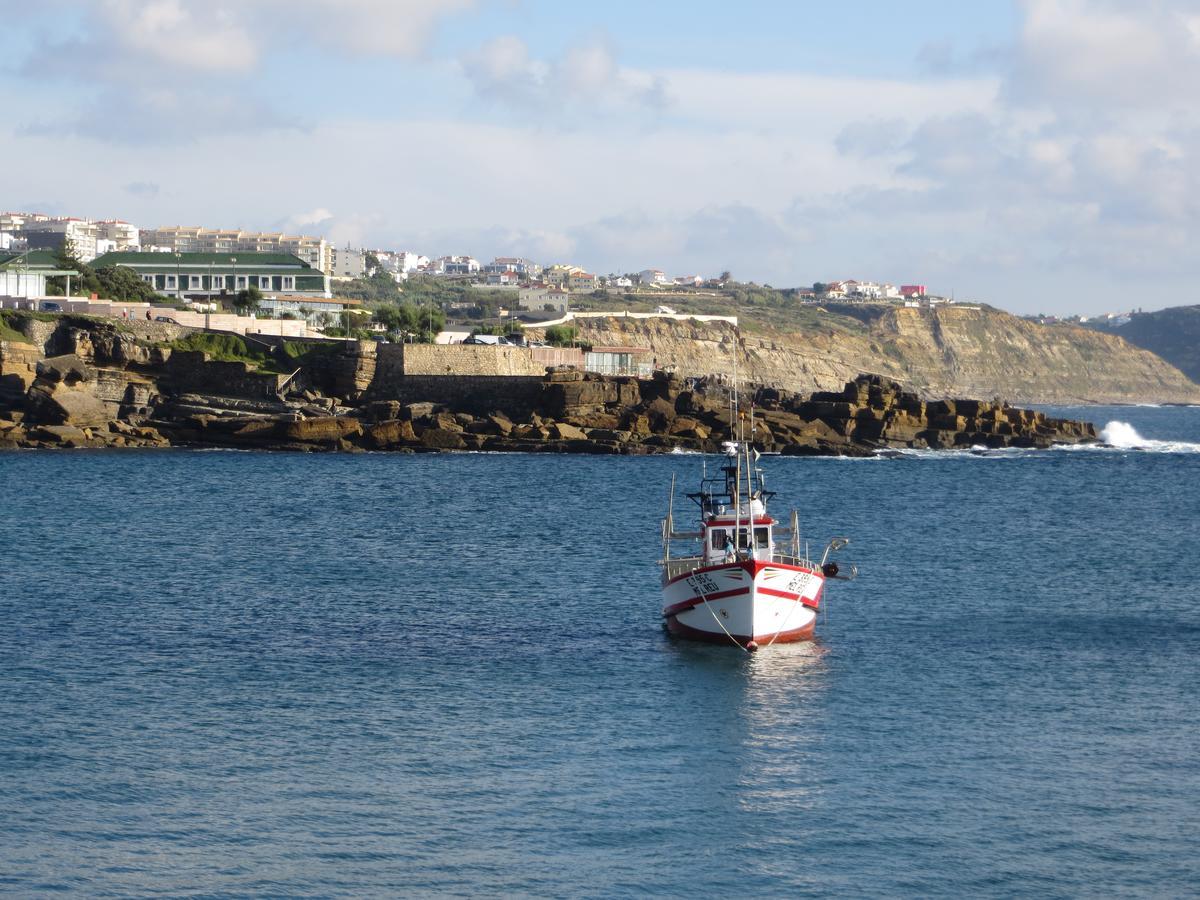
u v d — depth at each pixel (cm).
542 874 4338
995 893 4238
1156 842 4594
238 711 5903
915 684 6412
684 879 4312
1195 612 8256
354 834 4612
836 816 4784
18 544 10544
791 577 7012
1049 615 8106
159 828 4650
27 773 5119
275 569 9562
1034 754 5419
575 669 6625
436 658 6838
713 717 5853
